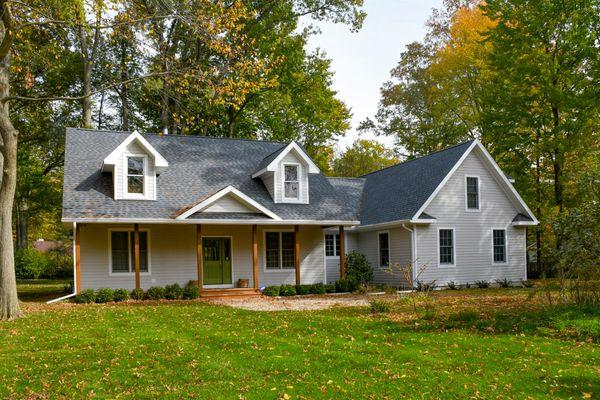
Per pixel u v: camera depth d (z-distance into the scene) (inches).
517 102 1118.4
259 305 700.0
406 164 1183.6
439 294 837.8
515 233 1075.9
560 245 571.2
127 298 772.6
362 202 1181.7
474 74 1402.6
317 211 933.2
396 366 334.0
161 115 1325.0
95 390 291.4
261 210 872.9
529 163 1181.7
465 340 408.5
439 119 1473.9
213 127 1467.8
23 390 293.3
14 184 585.3
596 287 511.2
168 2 678.5
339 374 316.8
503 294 802.2
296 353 366.9
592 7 1043.3
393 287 992.2
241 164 992.2
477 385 297.0
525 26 1095.0
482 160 1053.8
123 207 800.9
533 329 444.5
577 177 634.8
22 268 1459.2
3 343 417.7
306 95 1503.4
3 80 605.9
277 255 955.3
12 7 667.4
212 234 910.4
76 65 1208.8
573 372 319.6
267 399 273.6
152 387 295.1
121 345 396.8
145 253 858.1
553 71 1048.2
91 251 825.5
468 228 1027.3
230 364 338.0
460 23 1382.9
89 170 852.6
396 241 1018.1
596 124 1051.9
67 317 557.0
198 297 817.5
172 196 857.5
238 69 759.7
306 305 693.9
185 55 1151.6
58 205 1286.9
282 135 1542.8
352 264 1031.6
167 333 449.1
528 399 275.1
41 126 1261.1
